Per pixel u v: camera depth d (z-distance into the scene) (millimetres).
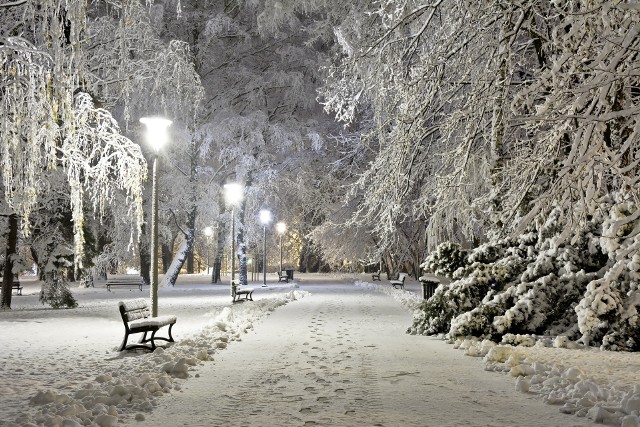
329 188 44281
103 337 14594
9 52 11891
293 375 9125
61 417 6297
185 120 37281
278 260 95688
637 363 9828
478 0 11344
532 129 11609
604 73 6922
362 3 16562
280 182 42281
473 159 15625
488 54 12109
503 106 11367
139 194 16609
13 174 12828
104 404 7156
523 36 14953
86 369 9883
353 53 15594
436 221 18391
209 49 40844
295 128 41625
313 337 13719
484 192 16688
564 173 7199
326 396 7691
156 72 21234
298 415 6734
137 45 20703
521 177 9680
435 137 18719
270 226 48969
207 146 39375
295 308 22547
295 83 40219
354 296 30500
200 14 39812
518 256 14250
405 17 12984
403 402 7363
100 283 54812
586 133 7023
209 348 11664
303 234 49844
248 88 41219
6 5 12430
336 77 15844
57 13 11312
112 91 21062
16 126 12070
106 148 16656
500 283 14016
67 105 11922
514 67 12273
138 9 14711
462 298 13898
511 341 12398
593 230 13227
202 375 9141
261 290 38188
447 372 9375
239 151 40094
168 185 40781
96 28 21062
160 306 24984
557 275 13430
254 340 13180
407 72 13758
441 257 15156
